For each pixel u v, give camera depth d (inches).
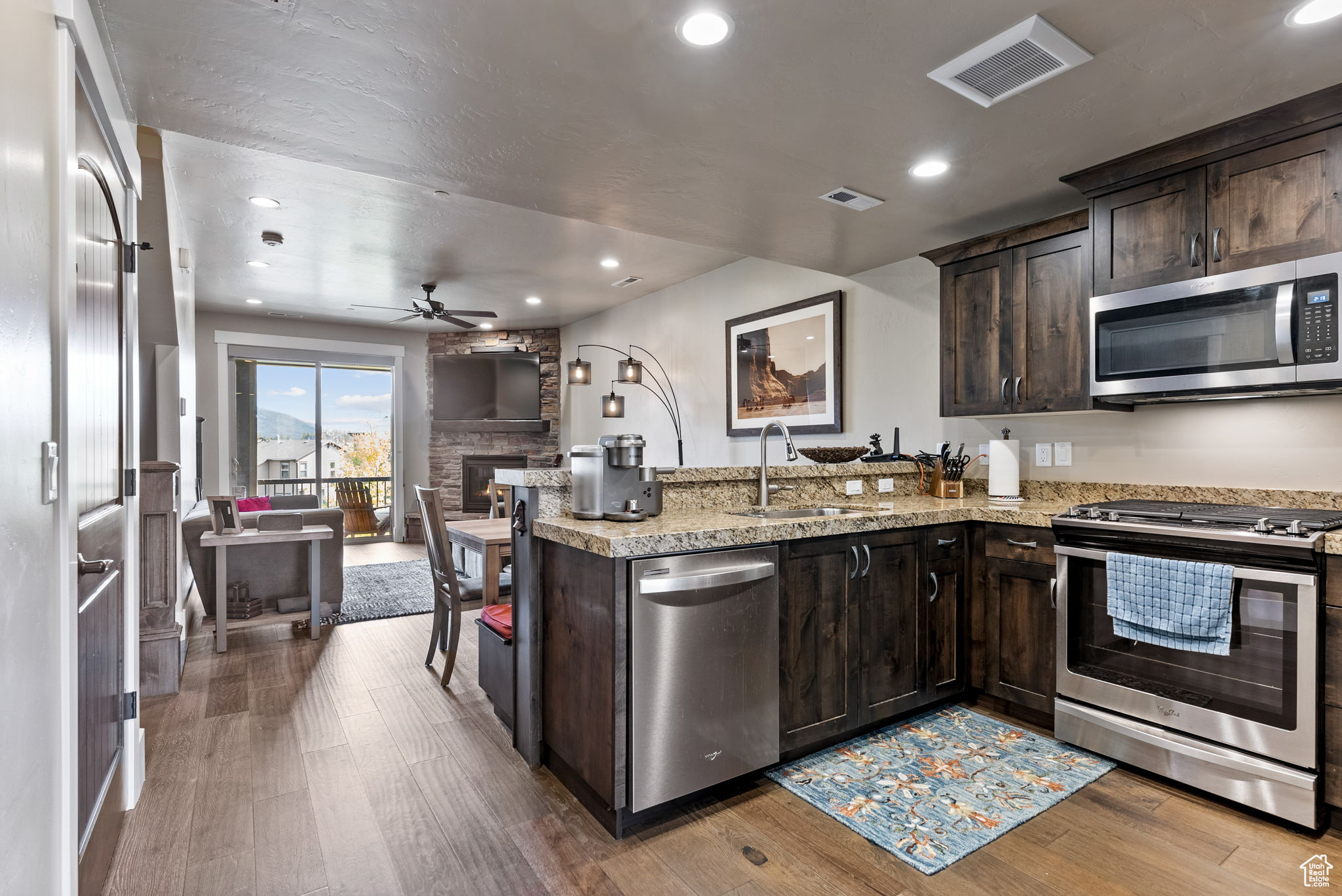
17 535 40.5
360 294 246.5
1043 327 111.6
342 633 160.7
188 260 174.2
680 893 66.7
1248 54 72.0
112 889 66.9
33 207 44.5
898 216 121.0
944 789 86.5
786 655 90.0
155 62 72.2
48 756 46.2
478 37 68.1
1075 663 97.3
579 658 83.5
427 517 130.0
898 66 73.8
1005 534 108.3
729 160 97.7
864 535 98.3
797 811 82.0
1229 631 80.7
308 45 69.3
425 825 78.9
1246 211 86.5
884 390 157.1
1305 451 95.9
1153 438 112.1
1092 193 102.4
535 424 309.4
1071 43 69.6
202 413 274.8
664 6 63.4
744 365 200.2
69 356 51.6
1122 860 71.6
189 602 179.9
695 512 108.3
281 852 73.2
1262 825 78.0
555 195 111.6
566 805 83.4
